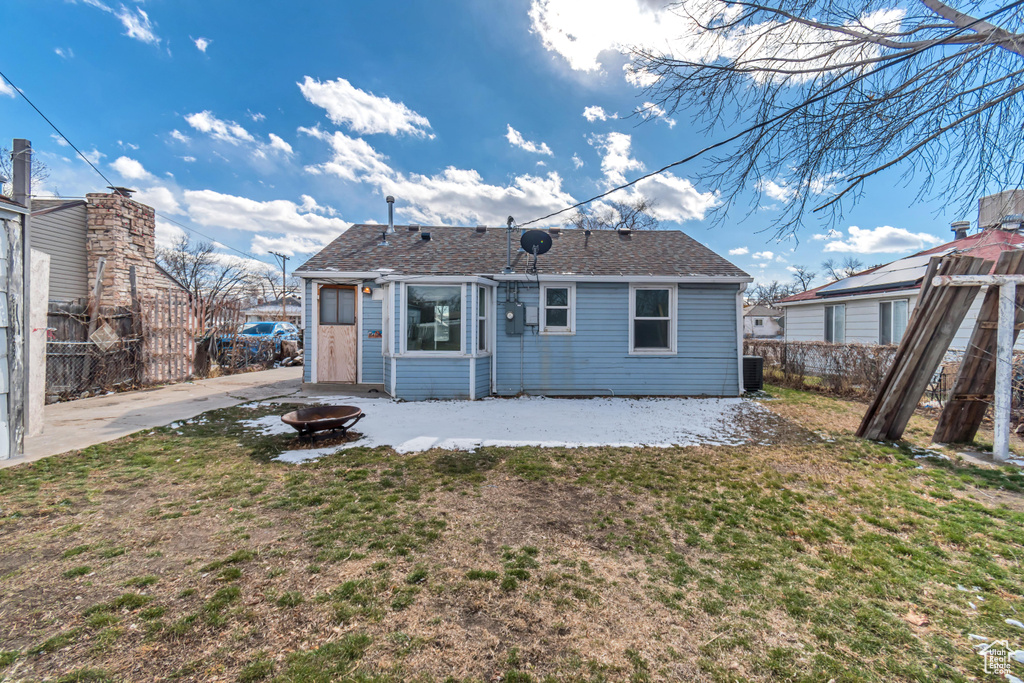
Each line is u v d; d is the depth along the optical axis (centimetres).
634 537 312
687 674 184
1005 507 368
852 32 442
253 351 1429
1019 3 348
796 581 258
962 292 538
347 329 973
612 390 951
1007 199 471
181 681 175
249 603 227
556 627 214
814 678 183
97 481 401
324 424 529
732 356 963
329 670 182
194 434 570
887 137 447
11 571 254
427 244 1087
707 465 476
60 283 953
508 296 944
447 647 198
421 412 734
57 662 184
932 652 200
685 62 503
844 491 402
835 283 1474
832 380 988
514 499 379
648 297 959
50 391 768
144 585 242
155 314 996
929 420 714
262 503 360
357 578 253
